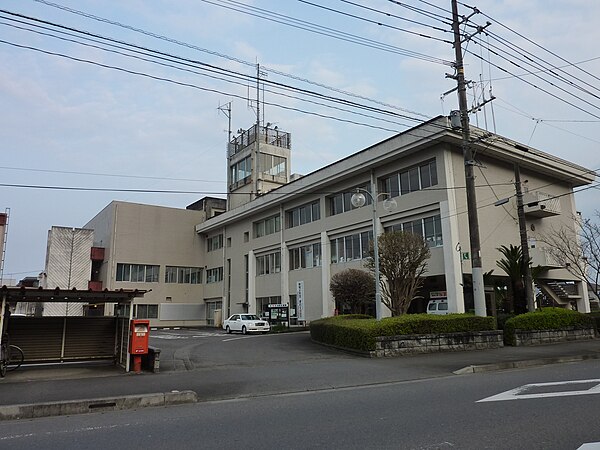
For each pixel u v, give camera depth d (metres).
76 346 13.65
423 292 27.94
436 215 24.81
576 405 7.23
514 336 17.73
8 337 12.59
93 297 12.59
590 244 24.77
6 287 11.49
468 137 17.97
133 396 8.86
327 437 5.92
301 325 33.66
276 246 37.59
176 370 12.78
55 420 7.70
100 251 44.28
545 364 13.71
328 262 31.92
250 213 40.25
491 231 25.66
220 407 8.39
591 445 5.23
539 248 27.45
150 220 45.84
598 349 16.08
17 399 8.89
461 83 18.05
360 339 15.60
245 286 41.19
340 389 10.15
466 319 16.92
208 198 50.00
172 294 46.09
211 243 48.12
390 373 11.96
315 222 33.34
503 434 5.77
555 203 28.05
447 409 7.30
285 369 12.76
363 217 29.16
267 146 44.31
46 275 39.16
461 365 12.99
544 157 28.61
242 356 15.83
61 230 40.38
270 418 7.20
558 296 30.45
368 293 25.39
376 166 28.16
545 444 5.32
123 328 13.70
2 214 19.59
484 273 23.83
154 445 5.86
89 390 9.81
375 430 6.16
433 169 25.19
